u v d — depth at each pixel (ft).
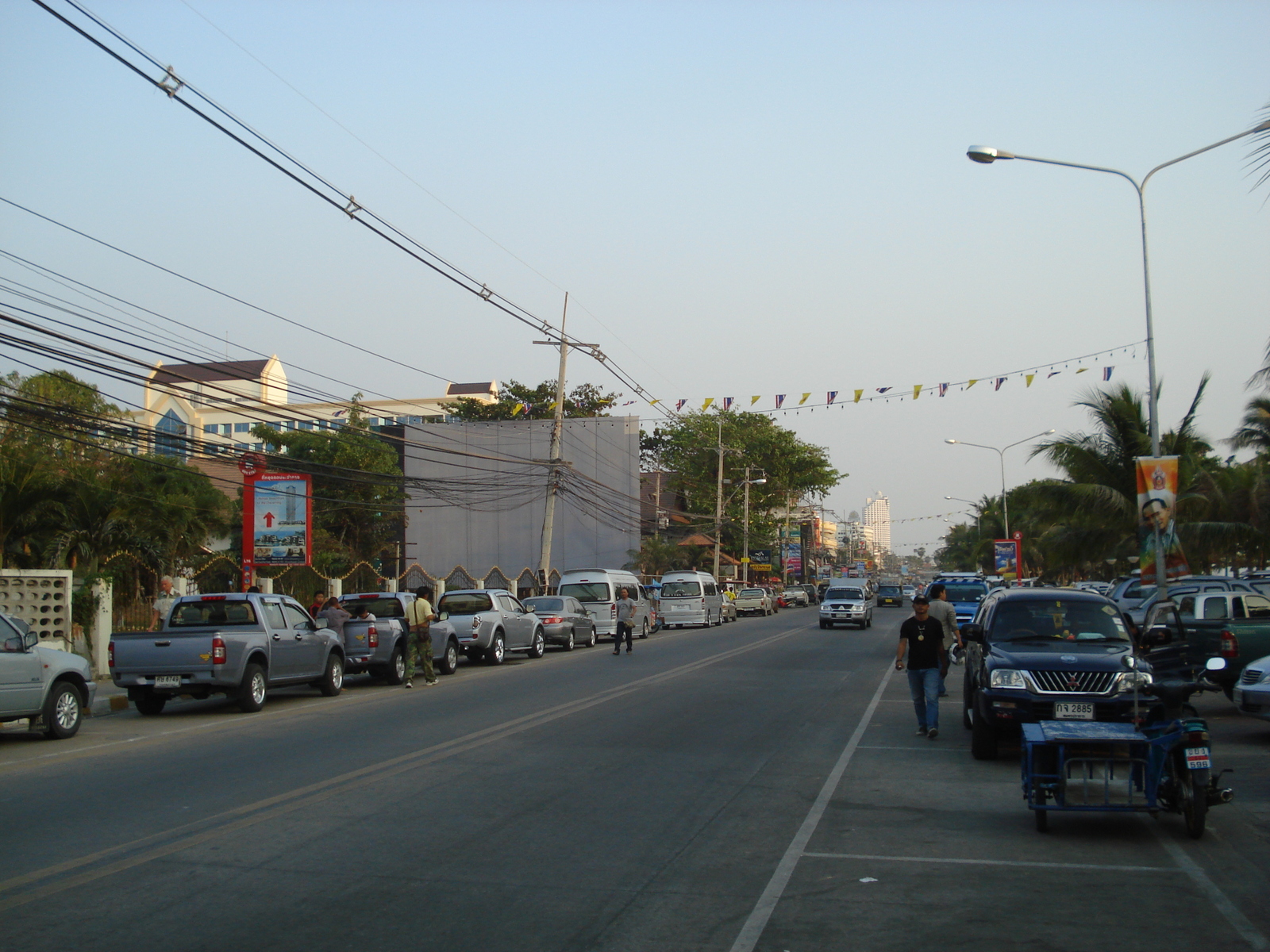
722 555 248.32
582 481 184.44
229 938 18.49
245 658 53.36
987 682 36.73
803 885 22.07
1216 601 55.31
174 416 222.07
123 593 84.69
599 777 33.99
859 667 76.95
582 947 18.15
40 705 43.01
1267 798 31.14
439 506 184.75
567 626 100.37
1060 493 103.81
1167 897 21.27
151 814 28.45
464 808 29.14
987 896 21.26
